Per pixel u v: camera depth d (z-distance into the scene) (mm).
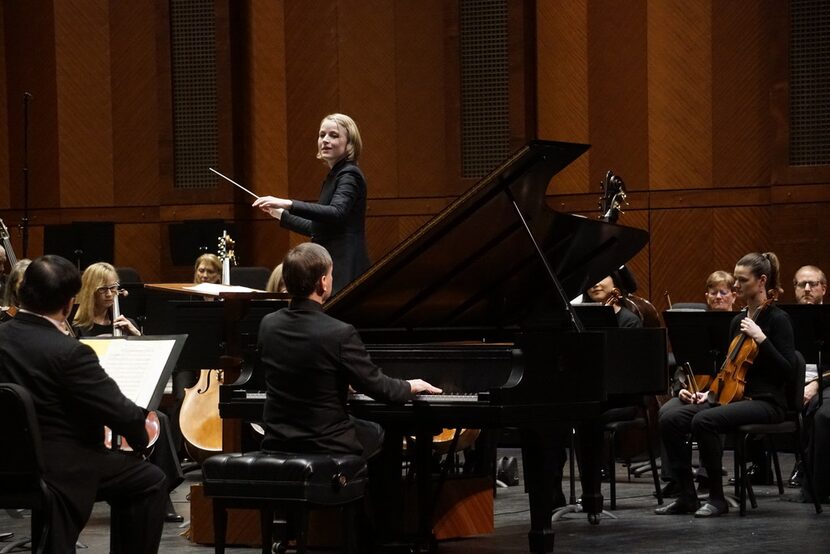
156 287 11102
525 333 9953
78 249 22672
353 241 11211
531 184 10125
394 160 23141
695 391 13906
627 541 11688
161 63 23734
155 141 23984
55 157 24406
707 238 21500
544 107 22500
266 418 9680
